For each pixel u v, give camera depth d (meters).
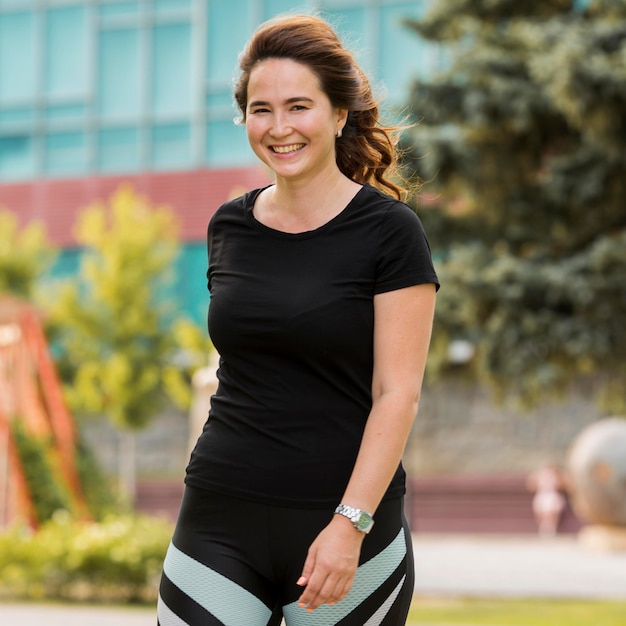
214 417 6.82
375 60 59.09
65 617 24.06
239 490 6.64
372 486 6.43
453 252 30.36
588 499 45.53
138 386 54.78
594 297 28.64
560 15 30.78
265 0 61.62
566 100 27.38
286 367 6.67
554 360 29.39
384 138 7.40
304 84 6.66
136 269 55.62
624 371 29.50
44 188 64.31
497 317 29.06
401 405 6.52
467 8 32.44
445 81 30.47
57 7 64.56
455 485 55.50
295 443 6.62
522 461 55.22
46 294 57.19
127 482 58.88
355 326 6.61
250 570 6.66
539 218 31.23
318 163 6.71
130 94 63.56
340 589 6.40
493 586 32.69
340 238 6.70
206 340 54.78
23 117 64.94
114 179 63.34
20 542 28.95
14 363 35.94
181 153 62.81
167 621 6.78
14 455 33.09
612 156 28.84
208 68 62.41
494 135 30.36
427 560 41.06
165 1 63.00
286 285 6.64
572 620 25.22
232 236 6.89
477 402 55.97
